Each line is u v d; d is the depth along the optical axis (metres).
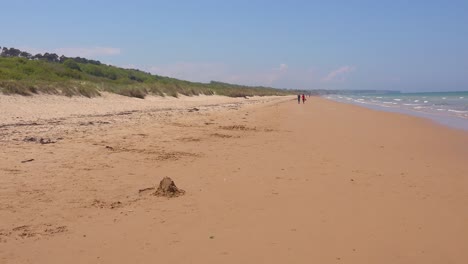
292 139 15.14
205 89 72.50
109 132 14.80
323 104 57.41
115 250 4.70
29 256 4.52
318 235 5.25
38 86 27.91
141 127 17.05
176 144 12.77
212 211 6.18
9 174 7.93
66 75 47.66
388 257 4.63
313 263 4.43
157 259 4.48
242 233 5.29
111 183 7.65
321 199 6.94
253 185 7.83
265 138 15.25
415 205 6.69
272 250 4.75
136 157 10.27
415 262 4.52
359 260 4.54
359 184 8.11
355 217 6.00
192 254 4.61
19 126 15.56
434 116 30.44
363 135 17.20
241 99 71.69
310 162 10.41
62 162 9.21
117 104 32.53
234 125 19.89
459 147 13.88
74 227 5.40
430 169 9.88
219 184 7.86
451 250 4.86
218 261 4.44
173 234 5.21
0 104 22.02
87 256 4.54
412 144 14.54
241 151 11.93
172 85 59.75
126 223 5.59
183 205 6.46
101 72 67.50
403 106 50.97
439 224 5.76
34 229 5.29
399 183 8.29
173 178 8.26
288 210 6.29
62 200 6.50
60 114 21.84
